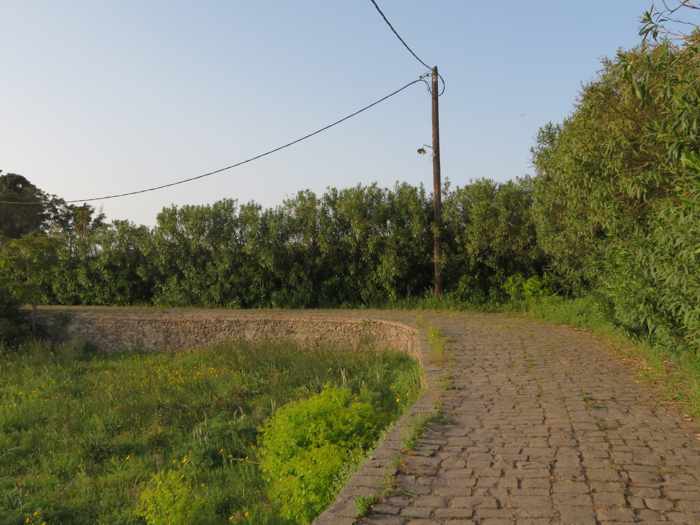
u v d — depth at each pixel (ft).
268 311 64.75
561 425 19.80
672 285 22.31
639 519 12.62
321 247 67.10
